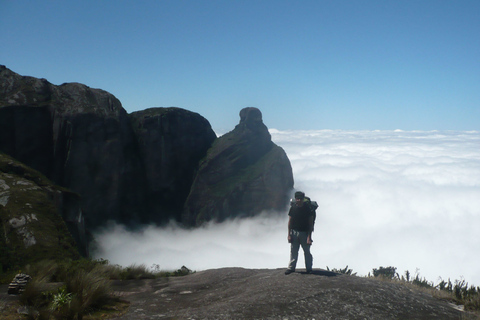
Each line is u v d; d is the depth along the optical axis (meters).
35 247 19.31
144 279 9.80
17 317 5.39
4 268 17.09
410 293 7.26
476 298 7.04
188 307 6.57
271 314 5.75
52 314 5.54
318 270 8.40
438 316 6.21
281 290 6.77
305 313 5.84
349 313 5.95
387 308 6.28
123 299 7.02
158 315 5.98
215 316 5.62
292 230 8.20
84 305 5.79
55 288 6.83
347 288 6.93
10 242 19.19
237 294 7.14
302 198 8.17
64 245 20.89
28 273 8.58
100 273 9.22
